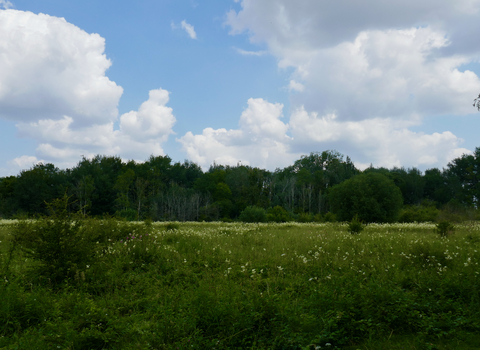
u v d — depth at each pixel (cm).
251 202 7025
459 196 6888
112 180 6856
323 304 485
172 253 933
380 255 951
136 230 1198
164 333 404
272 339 400
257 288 595
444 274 660
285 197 7469
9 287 525
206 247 1061
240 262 845
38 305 484
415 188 7775
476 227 1938
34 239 677
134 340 402
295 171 10006
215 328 418
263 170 8812
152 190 7006
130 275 712
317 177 8106
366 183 3381
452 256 863
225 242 1224
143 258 879
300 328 412
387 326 446
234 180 7912
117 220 1265
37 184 5756
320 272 737
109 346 398
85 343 394
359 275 681
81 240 712
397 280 646
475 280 592
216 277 674
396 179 7856
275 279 672
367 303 486
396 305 486
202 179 7325
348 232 1731
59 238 681
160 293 585
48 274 645
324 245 1112
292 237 1447
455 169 7956
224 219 5369
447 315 466
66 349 371
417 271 723
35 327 432
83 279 628
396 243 1152
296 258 879
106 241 1014
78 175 6462
